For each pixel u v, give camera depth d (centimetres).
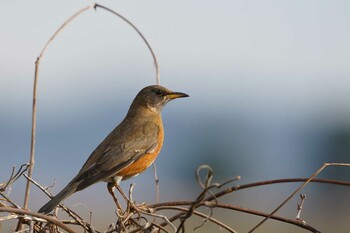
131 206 664
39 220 615
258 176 3159
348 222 1928
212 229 1452
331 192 2497
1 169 3155
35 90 721
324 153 3133
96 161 832
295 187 2573
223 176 3200
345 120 3084
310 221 1936
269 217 608
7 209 571
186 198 2430
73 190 763
